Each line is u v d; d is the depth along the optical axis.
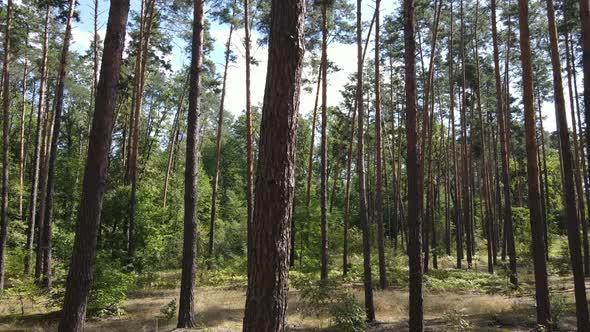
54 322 12.92
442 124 36.94
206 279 23.42
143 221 22.77
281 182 4.34
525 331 11.48
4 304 15.62
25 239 27.92
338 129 41.34
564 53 26.38
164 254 25.94
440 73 33.09
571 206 10.16
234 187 57.91
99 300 13.51
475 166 47.62
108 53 7.49
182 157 51.16
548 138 47.91
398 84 33.06
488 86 34.09
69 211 33.56
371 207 39.53
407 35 10.34
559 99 10.52
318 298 13.98
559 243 35.81
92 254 7.29
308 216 27.91
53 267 19.09
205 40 26.97
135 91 25.77
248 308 4.30
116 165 26.50
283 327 4.31
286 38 4.44
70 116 41.56
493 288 19.48
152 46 26.42
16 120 42.06
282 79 4.40
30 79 34.34
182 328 11.01
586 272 22.69
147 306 15.70
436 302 16.06
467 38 26.91
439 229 41.72
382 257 19.84
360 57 16.33
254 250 4.34
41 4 18.36
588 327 9.74
